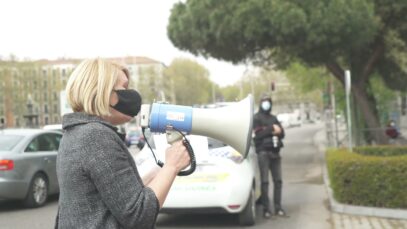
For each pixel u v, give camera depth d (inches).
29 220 370.0
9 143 418.0
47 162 439.8
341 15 580.7
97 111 95.6
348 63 717.9
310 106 3966.5
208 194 296.2
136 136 1306.6
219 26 632.4
